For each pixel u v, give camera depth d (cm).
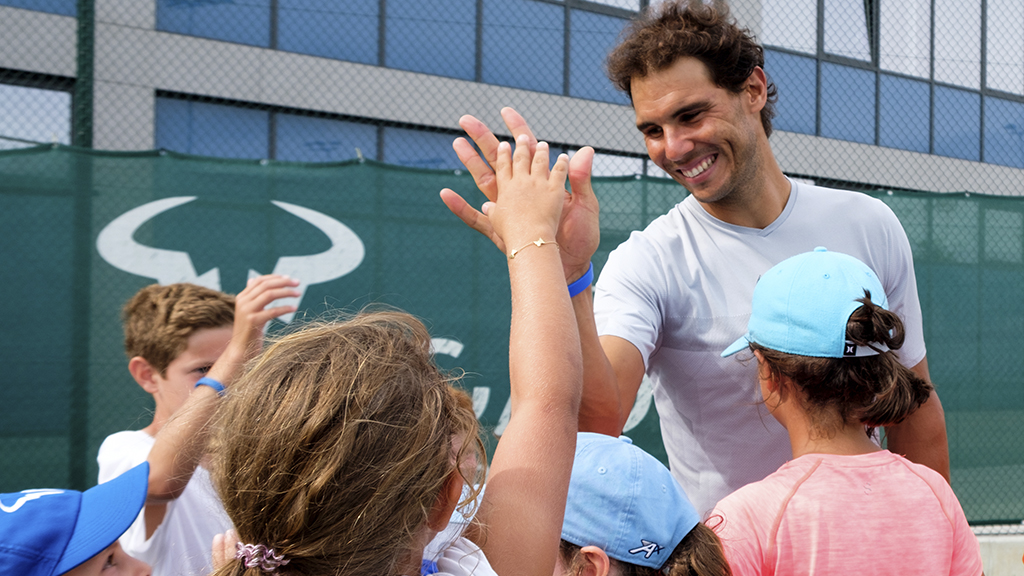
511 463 78
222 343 189
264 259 345
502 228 87
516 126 94
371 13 585
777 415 125
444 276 363
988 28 572
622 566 106
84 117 338
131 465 179
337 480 65
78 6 337
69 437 320
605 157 472
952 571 112
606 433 124
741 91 136
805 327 116
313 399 67
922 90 574
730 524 112
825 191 150
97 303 326
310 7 571
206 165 340
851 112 559
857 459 115
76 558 91
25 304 318
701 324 144
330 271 350
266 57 557
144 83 510
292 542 65
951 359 392
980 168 591
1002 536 381
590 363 111
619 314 140
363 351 73
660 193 372
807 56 546
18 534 91
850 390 115
